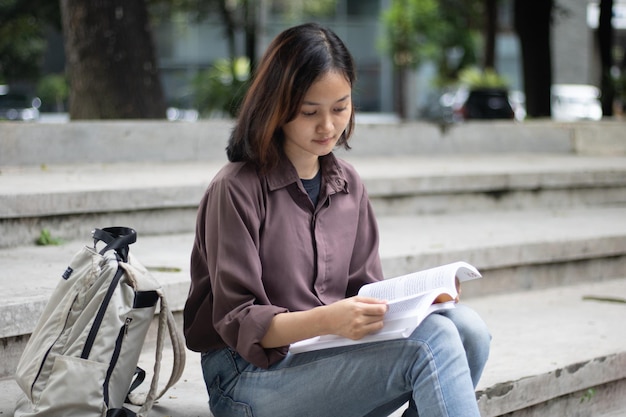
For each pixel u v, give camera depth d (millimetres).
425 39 29141
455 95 29188
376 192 6895
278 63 2809
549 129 10422
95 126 7758
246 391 2957
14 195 5258
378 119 32469
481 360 2914
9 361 3814
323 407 2844
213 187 2943
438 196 7250
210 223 2922
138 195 5797
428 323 2711
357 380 2771
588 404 4277
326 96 2797
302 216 3008
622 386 4445
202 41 30516
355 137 9156
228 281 2840
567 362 4156
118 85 9836
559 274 6016
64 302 2934
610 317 5094
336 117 2857
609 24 16984
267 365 2834
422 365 2662
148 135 8031
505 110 23297
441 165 8359
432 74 35875
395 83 35281
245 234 2859
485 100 23422
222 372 3055
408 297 2686
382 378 2748
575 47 38562
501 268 5738
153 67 10125
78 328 2906
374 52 34969
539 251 5863
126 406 3361
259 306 2795
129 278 2938
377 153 9320
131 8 9914
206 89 15688
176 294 4352
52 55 30297
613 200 8172
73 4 9844
